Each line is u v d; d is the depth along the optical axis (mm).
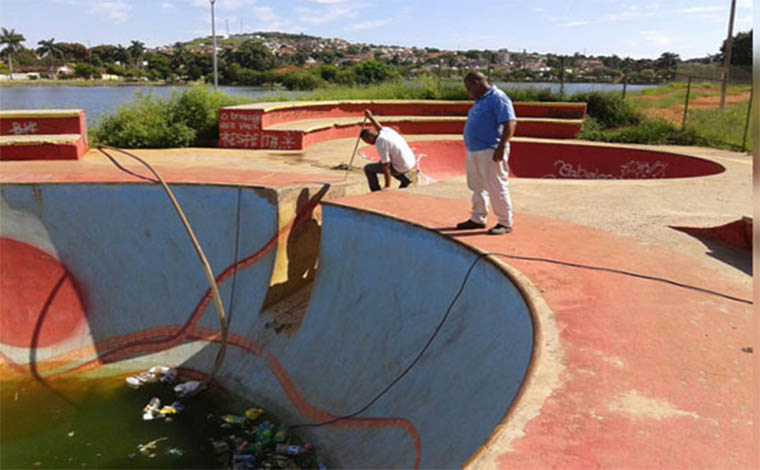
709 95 27234
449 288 5723
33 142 11062
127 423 6676
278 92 20906
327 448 5891
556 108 19250
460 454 3826
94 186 8570
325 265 7453
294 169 11219
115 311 8344
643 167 15062
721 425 2979
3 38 112438
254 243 8227
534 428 2928
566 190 8812
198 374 7719
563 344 3832
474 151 5945
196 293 8367
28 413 6910
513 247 5746
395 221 6742
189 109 14633
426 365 5387
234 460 5902
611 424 2967
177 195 8570
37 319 8148
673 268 5359
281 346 7477
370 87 22297
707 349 3816
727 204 7918
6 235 8297
